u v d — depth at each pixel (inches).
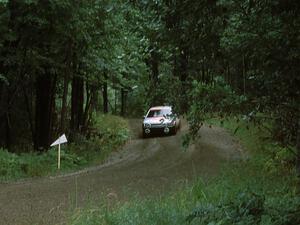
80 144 1047.0
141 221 309.4
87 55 975.6
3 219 406.3
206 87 231.0
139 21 244.8
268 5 203.8
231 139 1082.1
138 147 1096.2
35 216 414.3
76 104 1130.0
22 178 687.1
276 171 557.6
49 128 974.4
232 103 228.5
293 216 211.8
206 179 534.0
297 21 207.6
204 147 996.6
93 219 338.3
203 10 217.9
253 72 229.3
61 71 989.8
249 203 221.8
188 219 241.3
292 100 227.5
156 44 248.8
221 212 229.0
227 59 234.1
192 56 241.0
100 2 270.4
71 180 652.7
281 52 213.9
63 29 833.5
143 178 639.8
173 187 512.7
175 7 219.0
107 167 823.7
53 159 820.0
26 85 978.7
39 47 886.4
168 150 1003.9
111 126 1371.8
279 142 291.1
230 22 221.3
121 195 491.5
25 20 785.6
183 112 247.1
